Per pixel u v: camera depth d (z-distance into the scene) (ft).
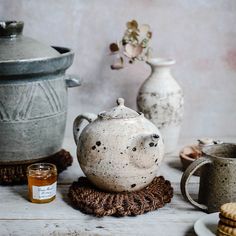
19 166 2.66
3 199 2.50
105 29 3.40
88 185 2.51
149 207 2.31
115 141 2.26
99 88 3.51
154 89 3.03
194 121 3.59
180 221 2.26
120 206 2.28
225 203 2.20
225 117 3.59
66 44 3.43
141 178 2.32
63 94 2.68
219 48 3.45
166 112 3.04
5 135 2.52
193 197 2.49
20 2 3.35
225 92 3.54
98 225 2.22
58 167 2.80
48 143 2.64
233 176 2.21
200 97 3.54
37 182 2.42
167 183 2.56
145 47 3.21
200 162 2.23
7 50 2.49
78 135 2.69
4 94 2.45
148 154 2.25
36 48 2.57
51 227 2.20
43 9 3.36
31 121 2.52
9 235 2.14
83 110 3.54
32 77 2.48
